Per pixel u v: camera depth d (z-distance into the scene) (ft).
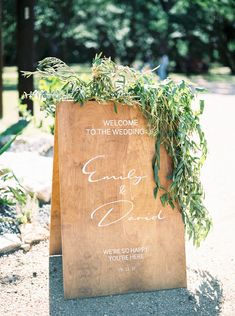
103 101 8.90
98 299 9.16
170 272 9.51
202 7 76.23
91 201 9.05
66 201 8.96
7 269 10.02
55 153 9.46
